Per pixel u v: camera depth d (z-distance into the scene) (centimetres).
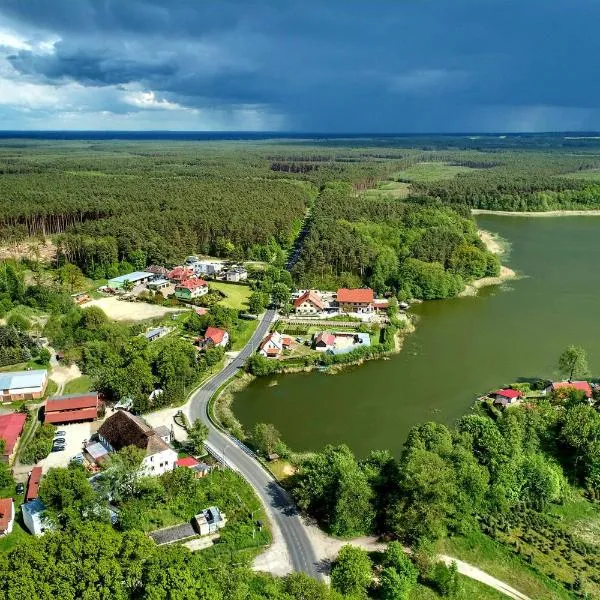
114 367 14325
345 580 8406
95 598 6831
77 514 9138
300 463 11562
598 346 17575
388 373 15900
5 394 13762
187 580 6988
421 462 9669
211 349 15900
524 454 11125
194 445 11812
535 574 9006
